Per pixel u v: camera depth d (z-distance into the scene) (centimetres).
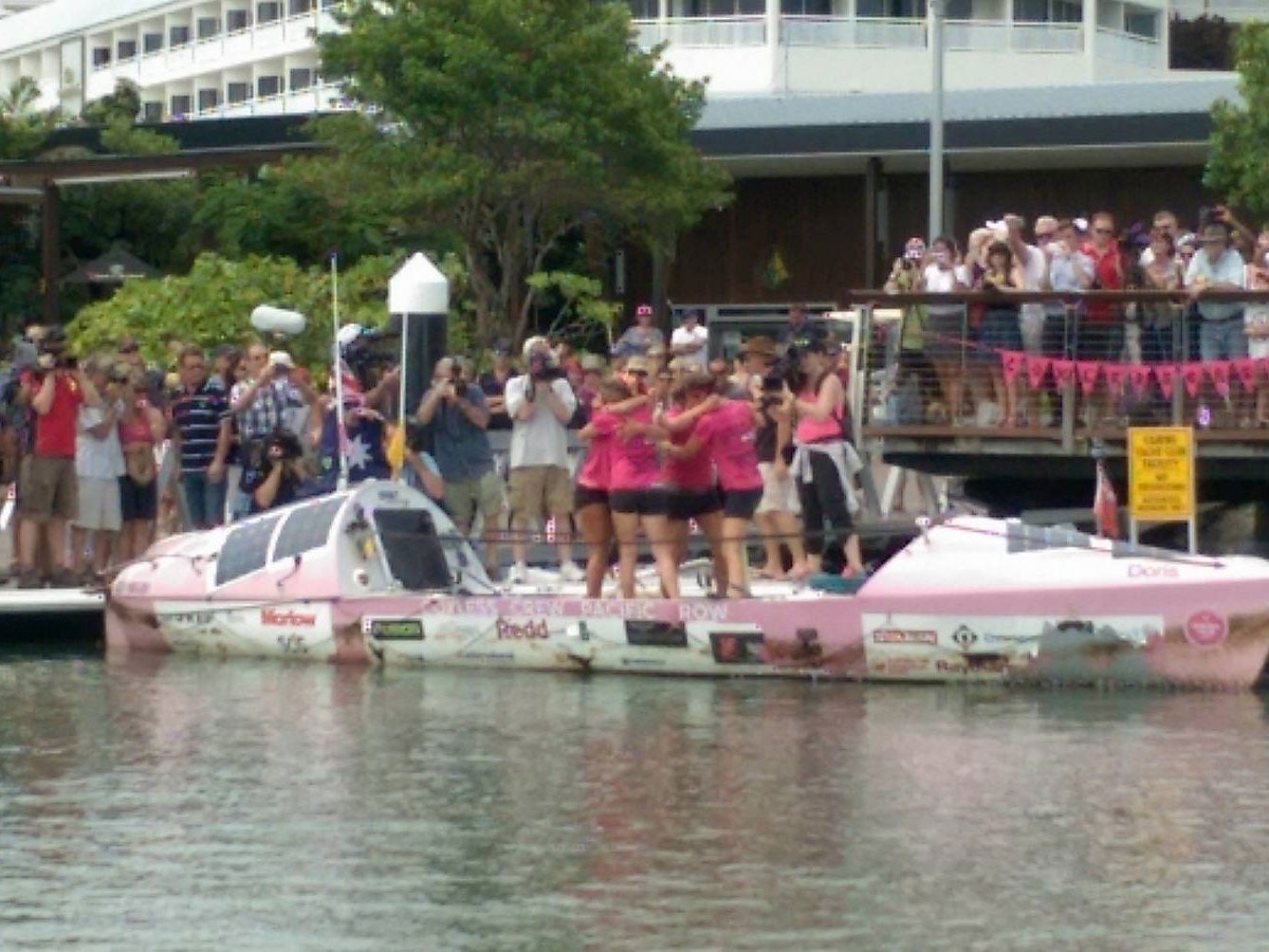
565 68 5612
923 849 1898
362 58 5603
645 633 2733
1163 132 6034
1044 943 1638
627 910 1725
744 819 2005
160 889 1794
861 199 6825
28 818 2031
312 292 4844
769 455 3141
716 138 6419
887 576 2664
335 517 2909
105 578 3091
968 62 10112
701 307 6931
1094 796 2080
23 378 3247
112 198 6912
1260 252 3228
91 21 13400
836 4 9938
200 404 3312
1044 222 3253
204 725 2469
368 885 1802
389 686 2712
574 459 3491
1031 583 2612
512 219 5781
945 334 3225
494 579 3172
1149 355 3141
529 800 2084
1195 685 2580
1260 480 3325
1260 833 1941
